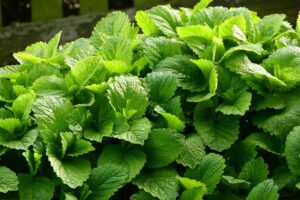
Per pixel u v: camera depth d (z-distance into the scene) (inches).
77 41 38.6
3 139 30.1
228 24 34.2
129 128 30.2
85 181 29.6
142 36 37.9
